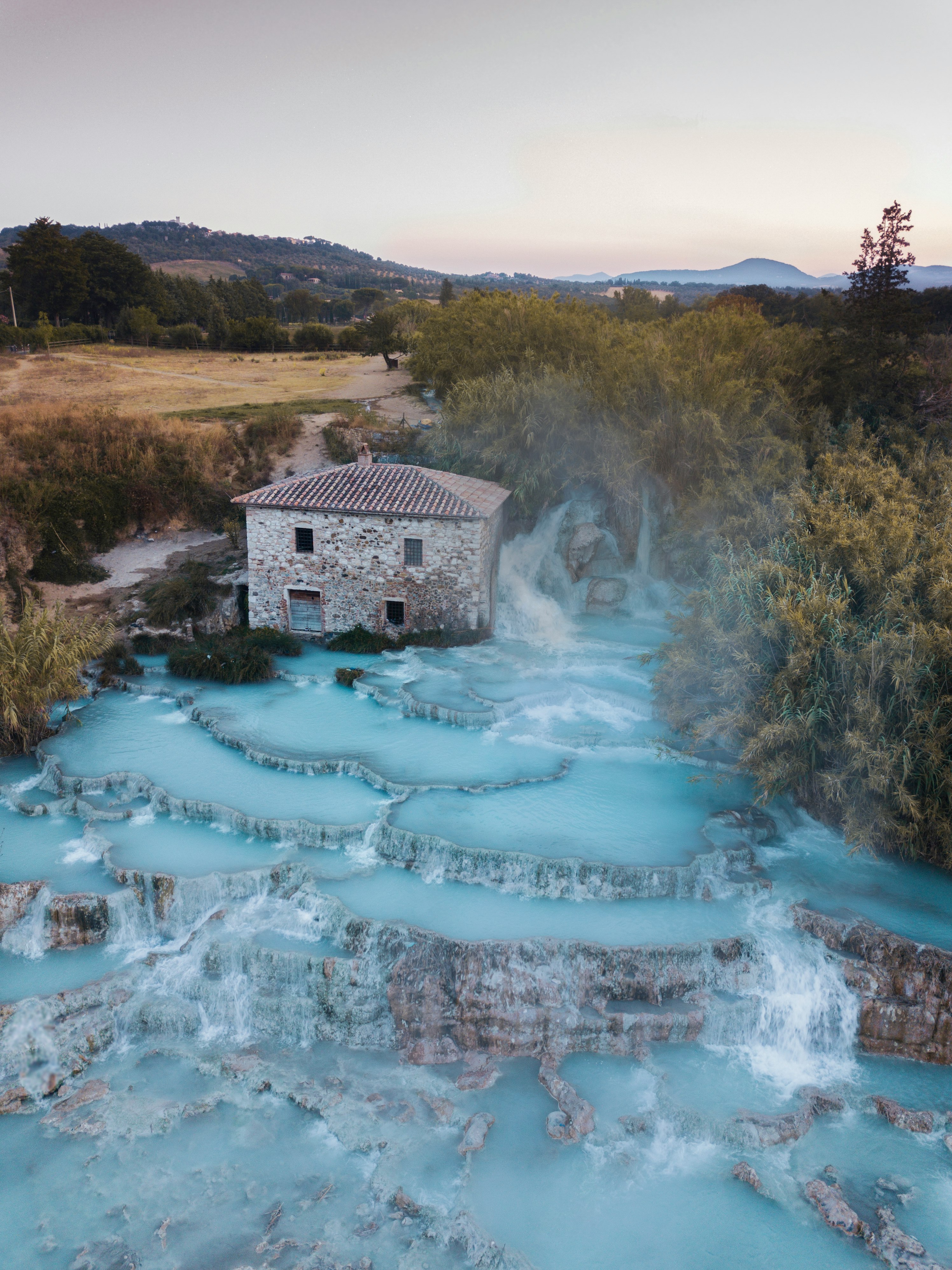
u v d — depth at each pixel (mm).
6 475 43062
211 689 31812
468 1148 15695
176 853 22141
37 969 19391
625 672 33375
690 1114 16297
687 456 39875
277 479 50188
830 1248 14125
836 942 19234
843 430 43375
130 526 44406
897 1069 18062
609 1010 18156
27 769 26875
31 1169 15453
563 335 47375
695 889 21047
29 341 92750
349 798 24562
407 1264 13781
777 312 91500
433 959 18594
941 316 78000
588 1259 13828
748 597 24938
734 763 26422
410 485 35531
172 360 93938
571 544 41312
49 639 27984
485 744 27781
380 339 88438
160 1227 14328
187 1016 18531
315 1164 15633
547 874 20891
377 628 35938
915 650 21094
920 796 21469
